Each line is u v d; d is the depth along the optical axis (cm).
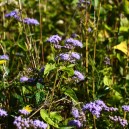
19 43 488
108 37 591
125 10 586
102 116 425
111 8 587
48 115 372
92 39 556
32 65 481
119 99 469
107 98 491
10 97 430
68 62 407
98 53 543
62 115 430
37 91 393
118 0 622
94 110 375
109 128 423
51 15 691
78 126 388
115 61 576
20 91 433
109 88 469
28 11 658
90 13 539
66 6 705
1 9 630
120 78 549
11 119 390
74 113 395
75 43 418
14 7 590
